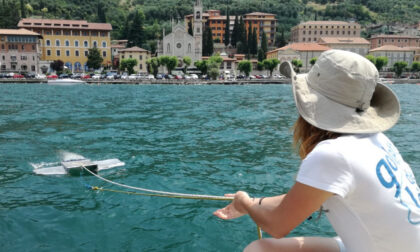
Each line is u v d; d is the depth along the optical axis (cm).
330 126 194
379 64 10925
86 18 19400
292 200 187
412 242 183
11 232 479
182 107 2402
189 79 8881
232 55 14350
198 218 521
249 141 1130
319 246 241
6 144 1055
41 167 804
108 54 11412
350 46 12962
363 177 175
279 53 11644
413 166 798
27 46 9731
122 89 5331
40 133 1265
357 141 186
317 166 178
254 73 12438
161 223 504
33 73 8856
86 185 675
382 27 19425
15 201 591
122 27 17550
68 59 11019
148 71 11419
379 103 214
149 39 17362
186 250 430
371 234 184
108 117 1773
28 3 18125
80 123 1541
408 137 1180
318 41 14138
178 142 1114
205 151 984
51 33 10756
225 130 1366
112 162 848
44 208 561
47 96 3506
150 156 918
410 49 12325
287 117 1803
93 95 3762
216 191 652
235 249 433
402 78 10869
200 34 12312
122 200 595
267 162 855
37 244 448
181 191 650
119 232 478
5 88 5212
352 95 193
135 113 1980
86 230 485
